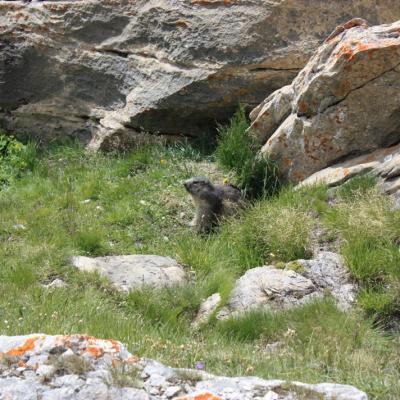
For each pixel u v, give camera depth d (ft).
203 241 67.67
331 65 67.87
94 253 65.51
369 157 69.67
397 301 53.57
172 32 83.15
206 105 82.74
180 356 44.98
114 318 51.11
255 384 35.60
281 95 74.28
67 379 34.50
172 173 78.59
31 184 80.28
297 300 55.42
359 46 66.18
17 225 69.46
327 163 71.51
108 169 82.23
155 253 66.49
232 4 80.69
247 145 76.48
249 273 58.75
